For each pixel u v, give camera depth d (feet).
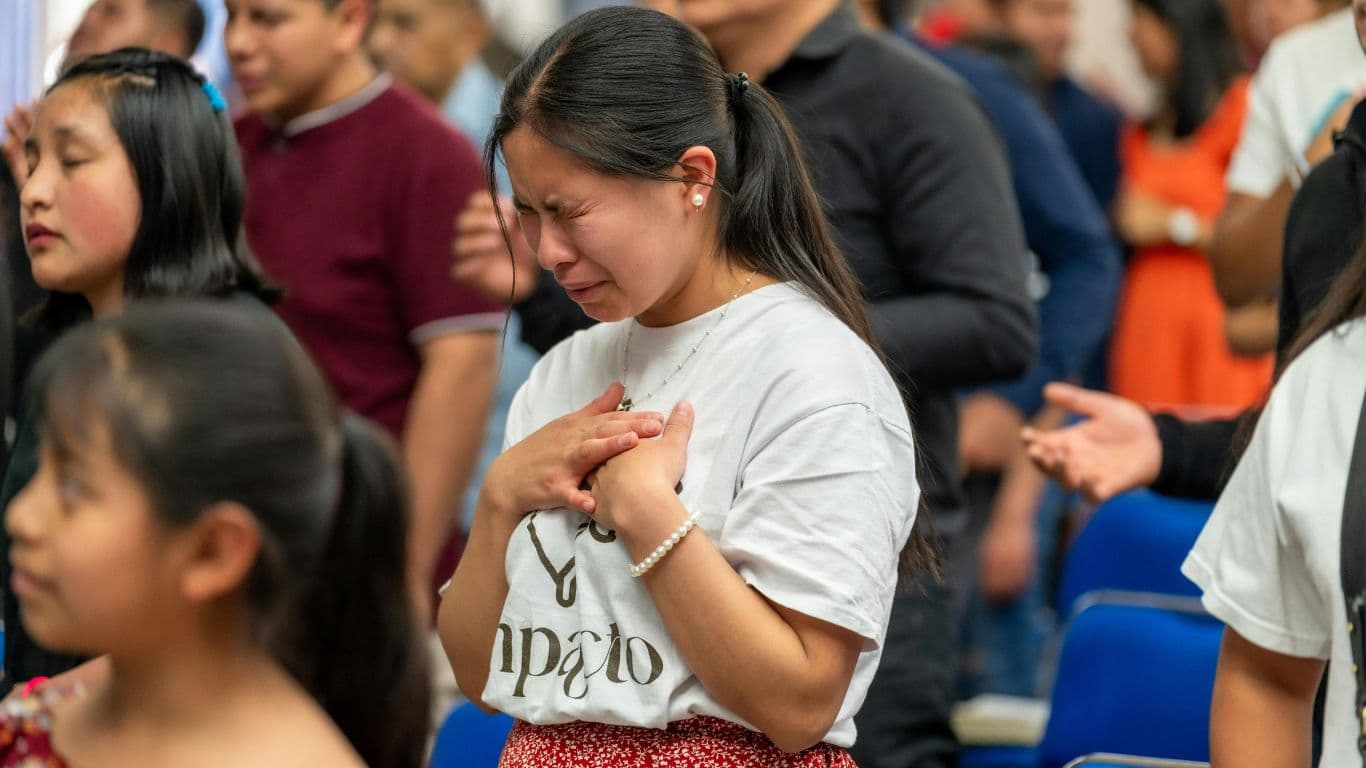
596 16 8.46
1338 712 7.97
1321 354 8.57
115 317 6.47
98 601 6.20
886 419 8.42
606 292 8.23
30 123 11.83
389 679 8.86
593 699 8.13
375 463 8.80
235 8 14.15
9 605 10.00
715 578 7.99
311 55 14.10
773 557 8.04
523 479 8.59
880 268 12.36
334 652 8.70
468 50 19.21
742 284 8.70
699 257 8.60
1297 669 8.73
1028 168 18.45
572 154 8.00
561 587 8.41
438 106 19.07
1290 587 8.55
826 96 12.34
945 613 12.14
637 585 8.21
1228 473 10.10
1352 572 7.99
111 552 6.15
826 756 8.54
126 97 10.41
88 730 6.75
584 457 8.34
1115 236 22.36
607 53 8.21
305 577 6.54
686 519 8.04
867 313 9.44
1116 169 22.80
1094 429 11.18
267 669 6.71
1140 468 11.06
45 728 6.81
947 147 12.26
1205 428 11.25
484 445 16.22
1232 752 8.77
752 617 7.96
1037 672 19.21
